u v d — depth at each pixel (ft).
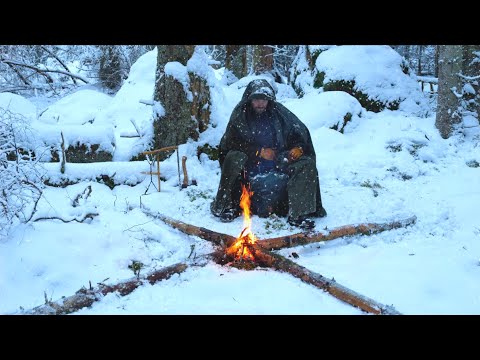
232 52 50.19
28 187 18.33
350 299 13.69
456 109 31.68
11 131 19.10
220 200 20.81
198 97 28.04
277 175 20.89
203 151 28.22
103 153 26.91
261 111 20.72
